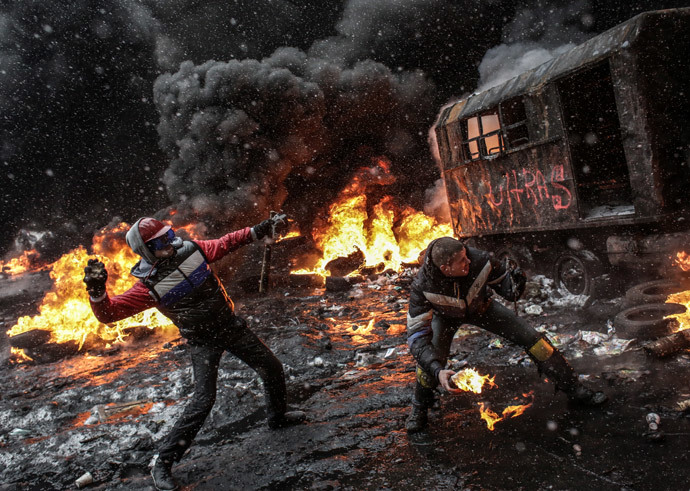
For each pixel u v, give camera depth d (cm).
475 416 329
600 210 603
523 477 247
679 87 502
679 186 509
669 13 491
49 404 479
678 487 221
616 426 286
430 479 260
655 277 553
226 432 369
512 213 701
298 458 305
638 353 404
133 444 362
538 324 552
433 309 308
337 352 546
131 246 285
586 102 622
